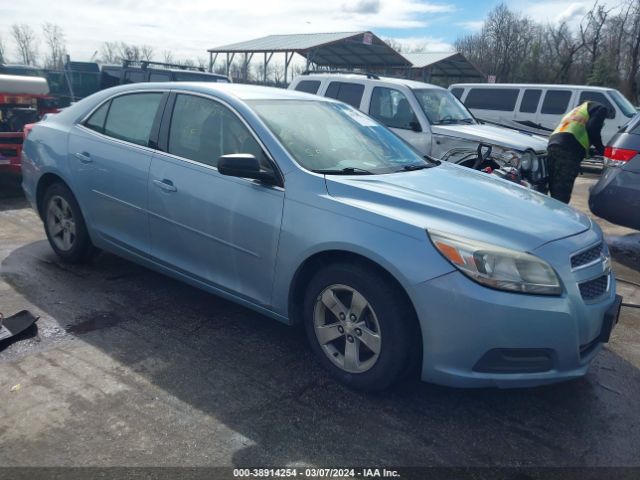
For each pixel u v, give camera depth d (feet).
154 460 7.91
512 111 46.06
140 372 10.22
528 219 9.82
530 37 163.94
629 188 19.25
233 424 8.84
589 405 10.05
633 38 109.50
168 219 12.20
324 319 10.36
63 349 10.90
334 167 11.08
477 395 10.11
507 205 10.40
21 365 10.22
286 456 8.17
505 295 8.52
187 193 11.73
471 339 8.63
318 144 11.64
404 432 8.91
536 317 8.55
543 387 10.55
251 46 70.49
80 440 8.24
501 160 22.66
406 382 10.38
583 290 9.43
